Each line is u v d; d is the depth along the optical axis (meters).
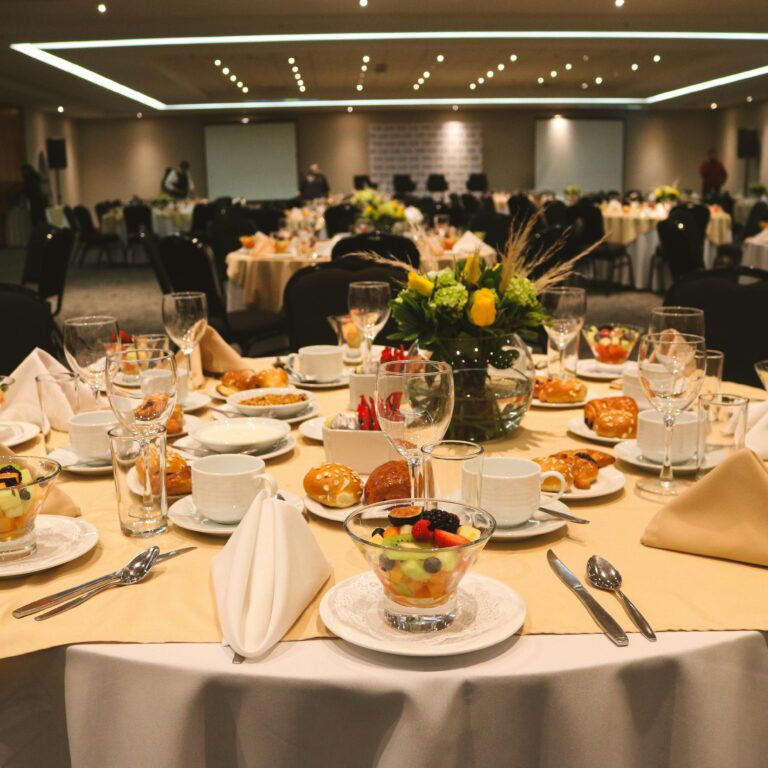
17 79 14.35
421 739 0.77
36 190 15.49
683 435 1.36
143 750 0.82
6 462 1.07
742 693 0.85
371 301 1.91
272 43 11.60
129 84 15.55
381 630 0.84
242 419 1.52
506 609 0.88
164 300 1.76
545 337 3.09
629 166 20.69
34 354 1.75
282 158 20.05
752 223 9.53
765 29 11.34
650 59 14.02
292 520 0.94
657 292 9.47
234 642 0.81
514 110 20.16
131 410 1.13
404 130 20.08
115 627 0.87
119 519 1.15
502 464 1.15
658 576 0.98
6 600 0.95
